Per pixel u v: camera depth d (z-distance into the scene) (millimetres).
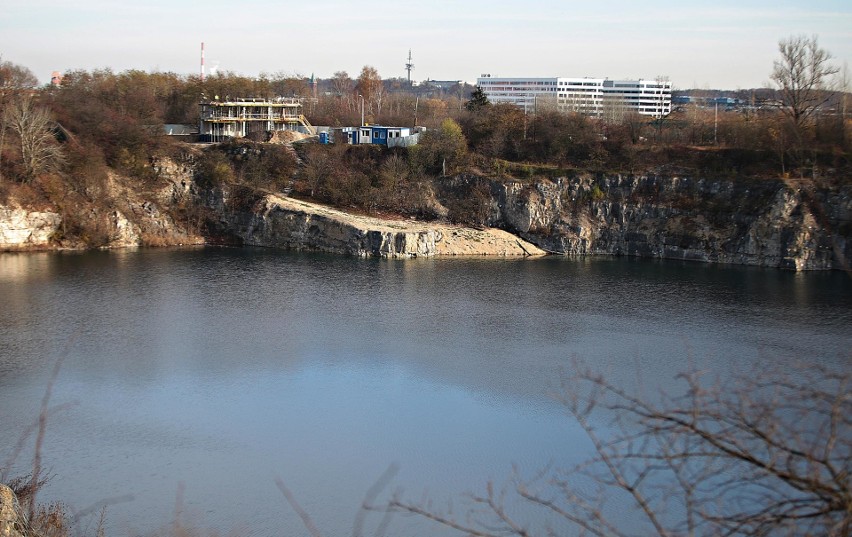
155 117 134375
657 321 79250
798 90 117562
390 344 70312
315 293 89625
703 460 39469
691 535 12055
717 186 119625
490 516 40781
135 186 121625
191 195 124875
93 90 143250
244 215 122312
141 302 83375
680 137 134125
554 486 43125
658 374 62125
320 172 129000
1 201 108438
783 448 11664
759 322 79125
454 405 55938
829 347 70188
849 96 127812
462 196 126750
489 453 48188
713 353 68000
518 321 78688
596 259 118062
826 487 11109
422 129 138750
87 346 67938
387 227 117625
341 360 65688
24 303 81375
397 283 95812
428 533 39469
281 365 64188
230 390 58562
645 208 122250
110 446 48688
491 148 133500
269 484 44406
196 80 169875
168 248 117312
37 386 58094
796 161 117562
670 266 112062
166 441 49594
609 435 49781
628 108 194500
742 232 115188
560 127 134375
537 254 121125
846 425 11844
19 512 26078
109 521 40031
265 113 147000
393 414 54406
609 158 128625
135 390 58000
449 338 72438
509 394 57969
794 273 106875
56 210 112812
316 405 55938
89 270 98438
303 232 118688
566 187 125438
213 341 70312
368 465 46844
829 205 111438
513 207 124500
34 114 115500
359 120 163500
